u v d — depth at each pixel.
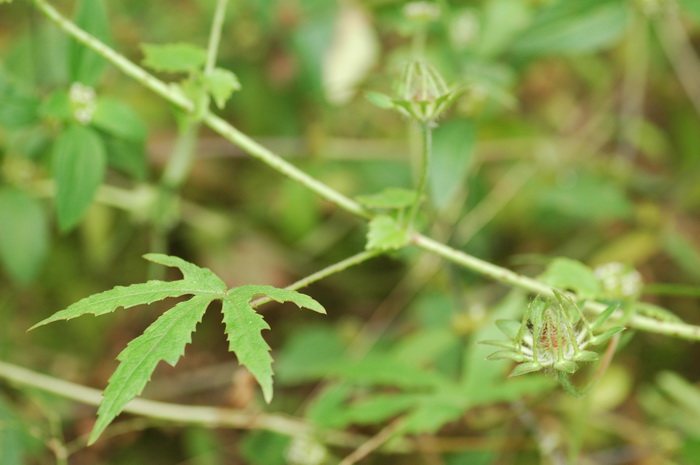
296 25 0.73
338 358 0.71
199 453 0.69
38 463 0.69
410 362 0.66
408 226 0.60
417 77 0.59
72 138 0.62
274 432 0.68
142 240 0.73
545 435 0.66
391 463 0.68
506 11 0.70
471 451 0.67
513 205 0.75
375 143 0.75
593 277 0.61
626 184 0.75
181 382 0.72
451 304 0.71
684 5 0.70
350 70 0.72
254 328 0.54
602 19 0.70
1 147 0.68
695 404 0.67
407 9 0.69
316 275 0.60
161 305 0.73
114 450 0.70
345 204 0.62
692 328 0.61
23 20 0.73
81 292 0.73
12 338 0.72
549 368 0.56
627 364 0.73
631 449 0.70
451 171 0.66
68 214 0.62
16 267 0.67
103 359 0.72
